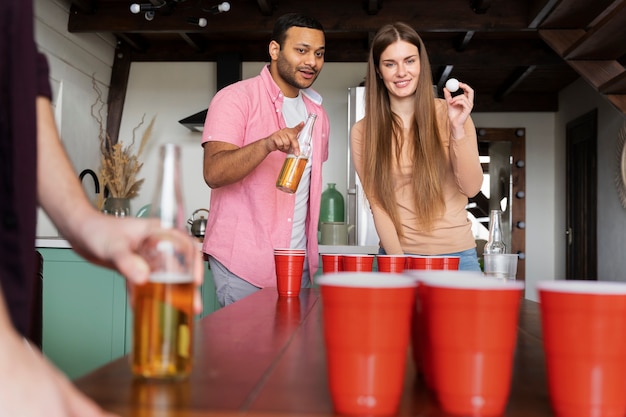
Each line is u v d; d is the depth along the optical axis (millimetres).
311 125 1882
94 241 636
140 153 4926
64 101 4680
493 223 1813
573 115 6621
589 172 6383
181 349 614
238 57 5410
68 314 3154
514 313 514
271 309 1255
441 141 1992
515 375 686
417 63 1929
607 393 479
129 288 640
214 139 2031
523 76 5965
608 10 4320
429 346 547
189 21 4668
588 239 6395
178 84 5531
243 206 2072
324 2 4805
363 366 505
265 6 4652
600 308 478
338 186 5402
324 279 535
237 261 2039
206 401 537
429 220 1966
